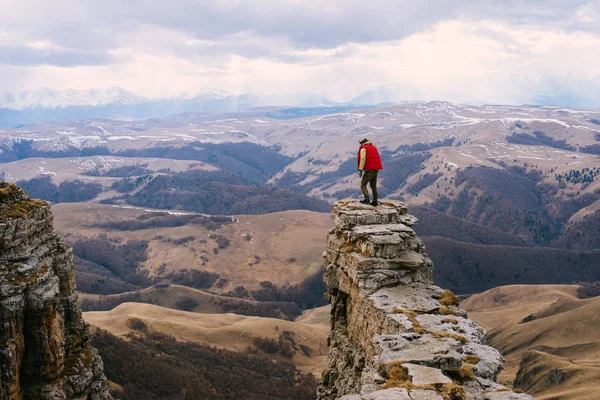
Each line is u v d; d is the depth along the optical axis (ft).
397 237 100.99
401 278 98.84
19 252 110.01
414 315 84.02
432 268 104.58
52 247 124.16
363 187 116.57
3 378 98.89
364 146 115.44
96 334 449.06
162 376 419.13
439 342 70.03
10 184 119.55
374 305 90.58
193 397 403.54
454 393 55.62
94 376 129.80
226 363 582.35
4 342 99.76
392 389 54.85
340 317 115.03
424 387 55.83
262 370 598.34
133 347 471.62
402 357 64.59
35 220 118.11
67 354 125.08
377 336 73.05
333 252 117.39
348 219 107.96
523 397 56.54
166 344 595.06
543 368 500.74
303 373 637.71
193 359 559.38
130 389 368.48
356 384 95.76
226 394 442.50
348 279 108.68
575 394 392.47
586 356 584.40
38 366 107.14
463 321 81.56
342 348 109.40
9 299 100.68
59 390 110.11
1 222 107.45
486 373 64.23
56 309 112.47
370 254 99.86
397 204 117.19
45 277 110.93
